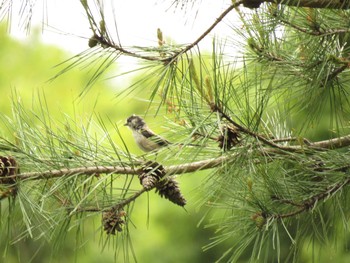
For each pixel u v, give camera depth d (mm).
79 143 7059
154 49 6469
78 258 19672
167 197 7266
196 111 6676
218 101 6348
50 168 6680
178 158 6773
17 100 6742
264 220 6598
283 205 6840
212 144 7277
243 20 6828
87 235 16797
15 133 6723
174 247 21453
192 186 17953
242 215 6988
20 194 6383
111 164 6980
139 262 21234
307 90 6949
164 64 6539
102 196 6969
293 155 6840
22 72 26891
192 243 21391
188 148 6898
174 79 6527
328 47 6719
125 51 6406
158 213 21547
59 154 6887
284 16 6809
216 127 6516
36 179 6594
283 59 6980
